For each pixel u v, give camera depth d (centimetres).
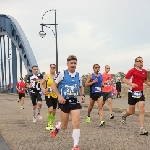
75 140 620
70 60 646
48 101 974
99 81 1077
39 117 1272
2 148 664
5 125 1091
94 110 1853
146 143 727
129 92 927
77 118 631
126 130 949
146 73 882
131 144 716
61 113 658
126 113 1091
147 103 2261
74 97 643
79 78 655
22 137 829
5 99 3716
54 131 716
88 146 698
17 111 1775
